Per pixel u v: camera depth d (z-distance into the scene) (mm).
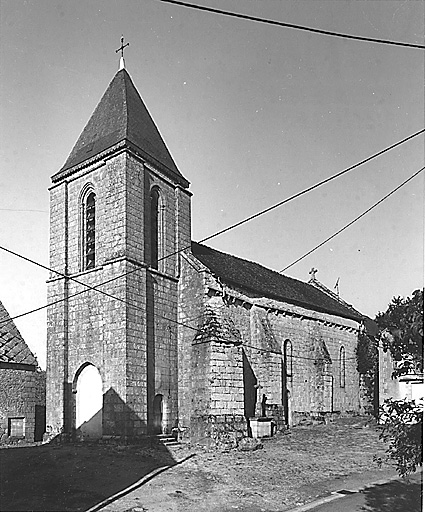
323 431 29938
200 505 14336
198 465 19422
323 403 34656
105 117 27703
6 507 13062
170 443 23438
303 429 30703
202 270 26656
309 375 34719
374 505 14234
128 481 16453
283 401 31906
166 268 26844
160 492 15461
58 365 25250
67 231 26672
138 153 25469
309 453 22906
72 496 14453
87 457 19453
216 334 25094
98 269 24594
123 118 26609
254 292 30766
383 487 16500
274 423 28359
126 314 23094
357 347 42250
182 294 27141
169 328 26281
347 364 40500
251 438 24891
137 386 23031
